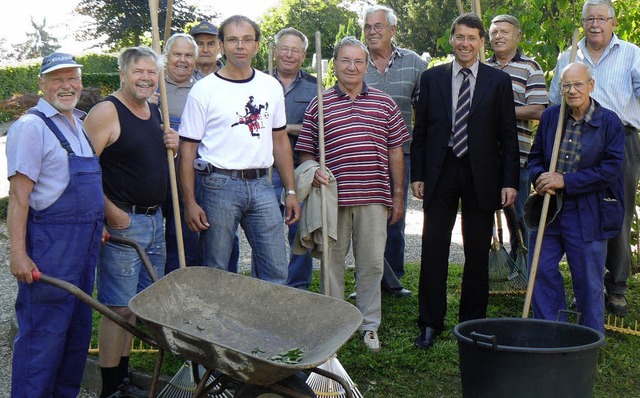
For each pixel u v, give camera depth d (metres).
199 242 5.74
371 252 5.11
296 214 4.96
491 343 3.62
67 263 3.83
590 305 4.85
